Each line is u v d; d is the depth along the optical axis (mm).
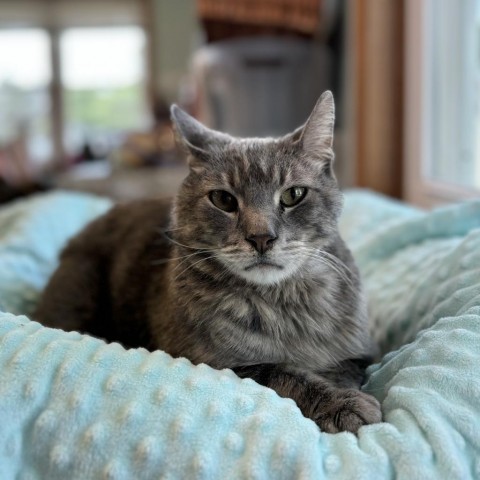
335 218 318
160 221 395
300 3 740
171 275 318
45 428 217
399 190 642
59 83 1246
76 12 1232
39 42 1232
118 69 1267
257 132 788
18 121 1204
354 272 324
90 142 1165
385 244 417
